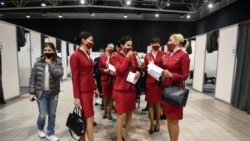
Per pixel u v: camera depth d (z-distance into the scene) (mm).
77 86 2225
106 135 3172
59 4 10227
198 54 7477
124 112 2625
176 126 2361
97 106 5023
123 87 2576
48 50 2777
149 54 3197
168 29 13453
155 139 3043
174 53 2314
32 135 3111
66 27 13422
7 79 5258
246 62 4652
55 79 2834
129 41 2615
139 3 10320
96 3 10336
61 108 4758
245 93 4641
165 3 10000
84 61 2232
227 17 9430
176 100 2152
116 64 2646
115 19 13406
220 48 5871
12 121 3746
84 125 2293
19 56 7488
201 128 3574
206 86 8047
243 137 3197
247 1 7867
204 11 10617
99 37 13547
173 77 2209
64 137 3068
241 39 4852
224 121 3969
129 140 2994
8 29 5250
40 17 13148
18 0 10094
